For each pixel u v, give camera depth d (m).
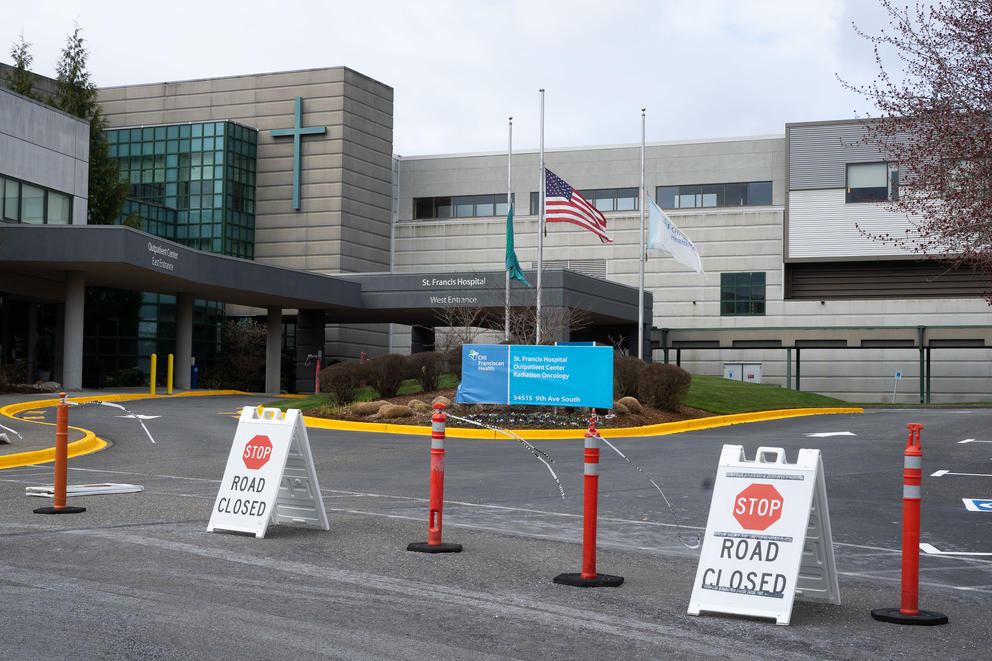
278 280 41.25
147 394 35.62
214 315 52.00
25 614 6.40
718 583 6.98
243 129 58.41
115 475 14.95
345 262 58.50
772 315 55.62
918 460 6.94
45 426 21.94
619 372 28.84
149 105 61.41
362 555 8.83
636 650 6.00
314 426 25.00
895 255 52.94
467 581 7.89
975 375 52.94
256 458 9.84
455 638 6.15
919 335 49.97
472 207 62.75
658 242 34.50
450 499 12.77
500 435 22.59
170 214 56.88
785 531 6.97
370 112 60.66
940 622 6.77
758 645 6.18
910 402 53.62
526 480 14.77
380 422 24.58
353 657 5.65
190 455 17.98
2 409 25.33
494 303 41.06
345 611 6.77
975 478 15.78
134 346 48.06
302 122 59.38
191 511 11.09
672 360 57.72
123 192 52.84
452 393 29.73
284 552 8.87
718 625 6.67
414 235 62.56
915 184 18.11
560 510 11.99
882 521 11.59
